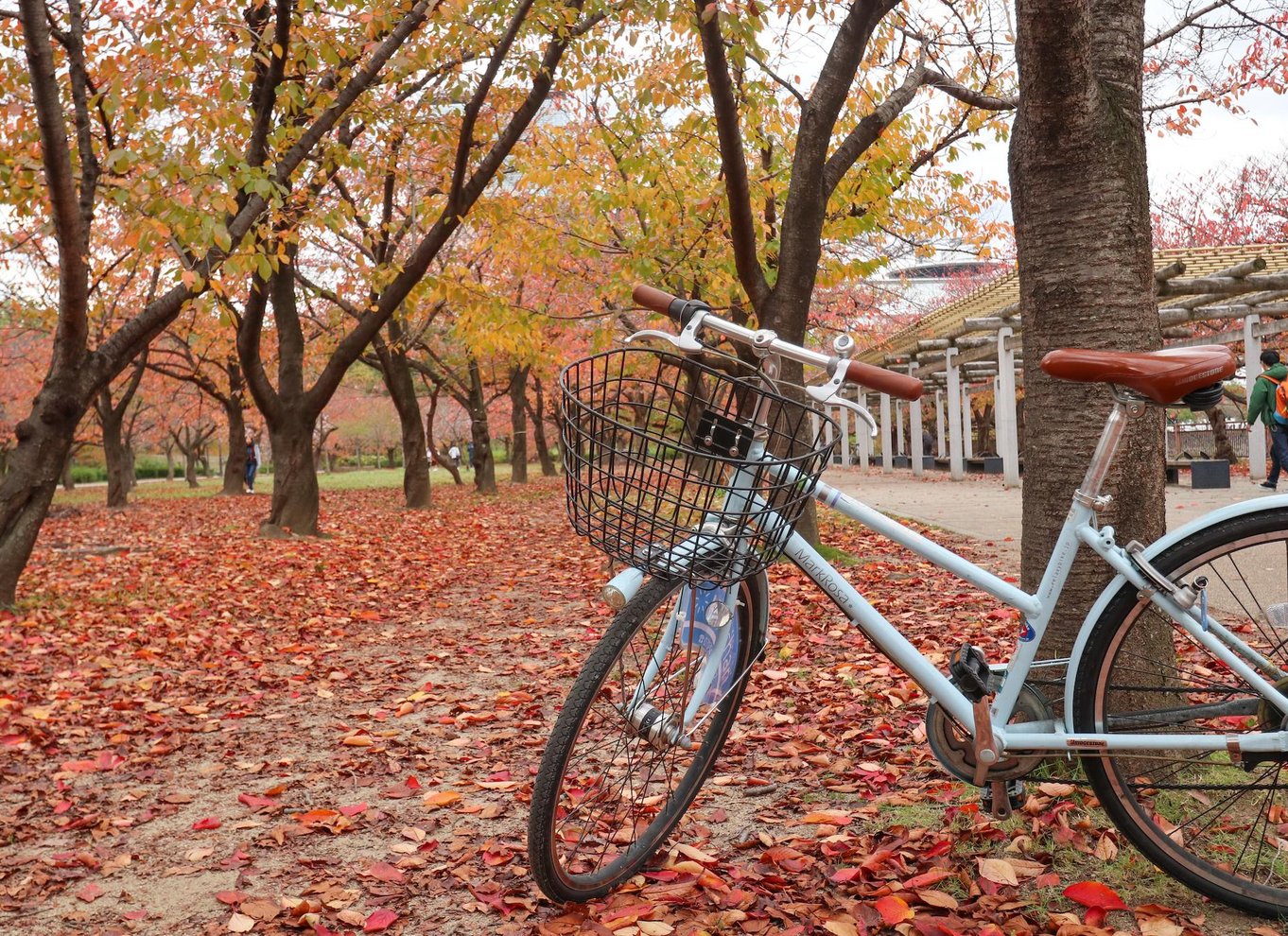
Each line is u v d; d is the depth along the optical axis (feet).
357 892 8.41
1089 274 9.41
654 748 7.92
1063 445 9.52
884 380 6.89
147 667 19.16
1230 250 43.11
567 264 44.86
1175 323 51.75
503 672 17.34
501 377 99.35
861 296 66.95
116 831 10.44
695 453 6.66
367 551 37.37
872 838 8.55
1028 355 9.89
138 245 23.15
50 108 22.38
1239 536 7.16
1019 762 7.52
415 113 35.27
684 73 24.81
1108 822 8.42
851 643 17.04
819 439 6.93
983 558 25.58
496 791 10.98
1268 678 7.21
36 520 26.35
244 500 82.12
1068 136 9.39
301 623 22.95
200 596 27.43
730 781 10.48
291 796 11.27
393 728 14.03
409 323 61.77
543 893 8.05
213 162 23.91
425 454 62.34
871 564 25.48
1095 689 7.45
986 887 7.40
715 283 35.24
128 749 13.67
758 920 7.29
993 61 30.04
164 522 60.03
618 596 7.22
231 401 91.30
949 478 70.03
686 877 8.07
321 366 77.10
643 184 35.42
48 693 17.13
